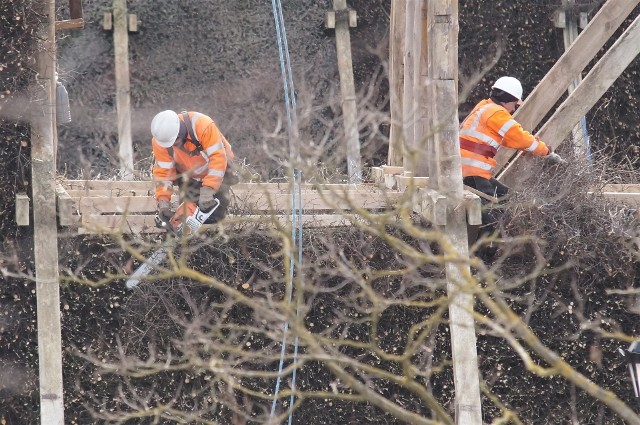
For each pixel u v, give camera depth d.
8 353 31.80
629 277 35.12
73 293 32.38
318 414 33.53
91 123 54.06
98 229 24.86
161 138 31.53
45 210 31.94
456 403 32.84
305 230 33.44
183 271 21.03
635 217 35.06
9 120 31.91
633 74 53.56
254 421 33.06
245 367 32.97
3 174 31.94
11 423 31.78
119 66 54.28
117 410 32.41
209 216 31.81
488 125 34.62
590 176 35.22
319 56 56.22
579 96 36.41
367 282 31.69
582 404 35.00
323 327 33.38
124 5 54.97
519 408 34.62
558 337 34.72
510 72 55.91
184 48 55.75
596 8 56.59
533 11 56.12
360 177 45.06
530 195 34.28
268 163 49.78
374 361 33.75
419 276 33.34
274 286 33.16
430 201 33.09
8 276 31.80
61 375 31.66
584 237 34.72
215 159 31.64
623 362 35.09
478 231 34.50
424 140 22.92
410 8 36.88
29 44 32.00
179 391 32.66
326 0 56.88
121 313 32.56
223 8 56.25
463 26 55.38
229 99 55.44
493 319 34.19
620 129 53.56
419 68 35.41
